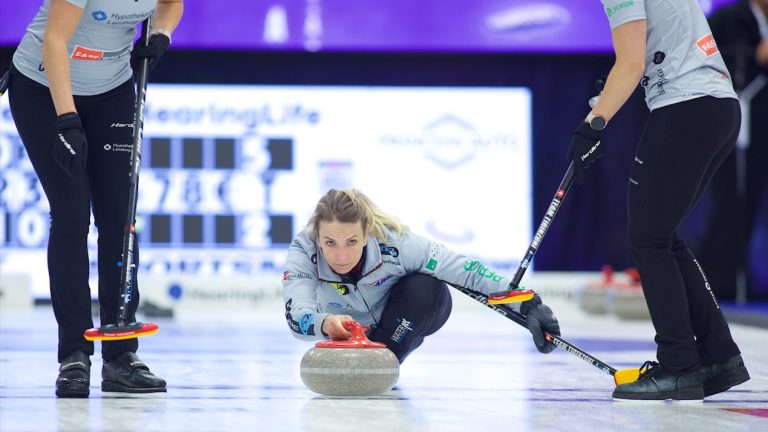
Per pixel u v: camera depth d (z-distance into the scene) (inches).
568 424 341.1
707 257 1240.8
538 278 1162.6
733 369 422.3
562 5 1206.9
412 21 1202.6
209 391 434.3
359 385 404.8
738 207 1230.9
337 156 1203.9
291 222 1203.9
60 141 389.7
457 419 350.0
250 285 1154.7
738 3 1203.9
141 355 628.4
